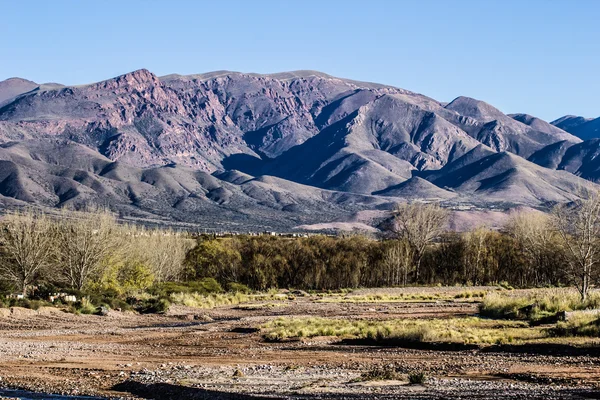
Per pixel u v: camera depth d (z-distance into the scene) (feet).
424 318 181.98
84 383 83.61
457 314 193.16
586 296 193.06
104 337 147.33
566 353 105.50
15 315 180.55
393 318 184.14
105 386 81.66
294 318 185.16
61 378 87.35
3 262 221.25
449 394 69.56
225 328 169.37
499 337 122.62
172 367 96.94
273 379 83.46
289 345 128.77
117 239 255.09
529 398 65.36
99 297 215.72
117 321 190.39
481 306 196.75
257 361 104.99
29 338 140.87
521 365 93.97
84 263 234.79
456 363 97.66
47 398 73.26
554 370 87.61
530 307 173.17
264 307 248.11
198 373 89.40
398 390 73.26
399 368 93.61
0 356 108.78
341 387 76.13
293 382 80.64
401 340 128.06
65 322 178.70
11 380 85.56
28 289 221.46
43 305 195.62
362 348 121.19
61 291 216.54
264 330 156.66
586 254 211.41
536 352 108.27
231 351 120.26
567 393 68.44
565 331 125.80
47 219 253.03
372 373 84.69
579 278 232.12
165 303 227.40
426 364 97.30
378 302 267.59
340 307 240.32
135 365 99.91
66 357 109.29
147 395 75.36
